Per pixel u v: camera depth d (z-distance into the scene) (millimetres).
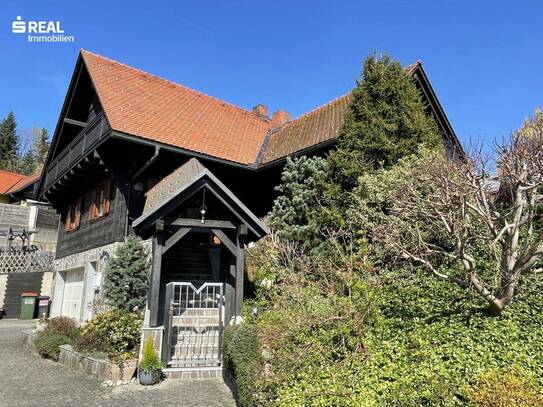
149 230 8547
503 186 7703
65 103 15852
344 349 5848
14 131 61562
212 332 9000
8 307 21953
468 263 6355
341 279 7398
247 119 19000
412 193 8281
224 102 19250
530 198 6879
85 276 14078
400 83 11156
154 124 13438
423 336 5875
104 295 11078
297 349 5977
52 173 16875
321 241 10258
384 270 8469
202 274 12109
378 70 11242
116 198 12719
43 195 17719
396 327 6422
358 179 9945
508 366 4938
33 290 22781
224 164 14109
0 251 21891
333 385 4969
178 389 7031
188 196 8547
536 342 5469
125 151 13008
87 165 13500
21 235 24641
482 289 6195
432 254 8289
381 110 10914
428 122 11352
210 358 8156
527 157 6750
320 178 10977
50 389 7363
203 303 10477
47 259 22625
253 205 15484
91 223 14570
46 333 11102
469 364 5016
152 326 7895
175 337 8625
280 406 4742
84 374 8422
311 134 15008
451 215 6953
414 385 4637
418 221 8375
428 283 7977
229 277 10711
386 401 4484
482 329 5879
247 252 11711
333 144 12547
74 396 6895
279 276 9445
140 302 10523
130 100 14078
